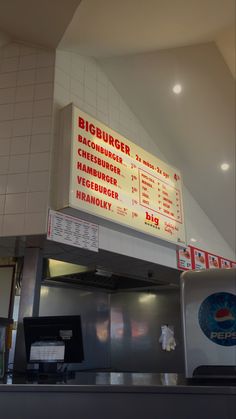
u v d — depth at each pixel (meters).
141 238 2.89
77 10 2.07
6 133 2.39
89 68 2.88
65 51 2.66
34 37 2.51
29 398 1.23
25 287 2.32
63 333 1.60
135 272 3.36
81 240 2.34
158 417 1.13
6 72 2.57
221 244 4.30
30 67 2.55
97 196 2.40
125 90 3.16
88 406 1.18
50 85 2.47
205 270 1.40
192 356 1.31
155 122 3.35
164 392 1.14
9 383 1.31
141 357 3.77
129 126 3.21
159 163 3.15
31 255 2.38
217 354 1.29
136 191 2.78
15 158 2.32
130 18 2.17
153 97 3.15
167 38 2.51
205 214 4.16
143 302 3.94
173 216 3.13
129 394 1.17
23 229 2.15
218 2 2.04
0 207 2.23
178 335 3.72
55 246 2.36
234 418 1.07
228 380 1.24
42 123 2.37
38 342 1.62
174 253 3.30
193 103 3.12
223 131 3.28
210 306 1.34
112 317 3.98
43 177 2.24
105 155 2.57
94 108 2.82
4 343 1.60
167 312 3.82
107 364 3.77
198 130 3.32
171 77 2.97
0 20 2.36
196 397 1.12
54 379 1.42
